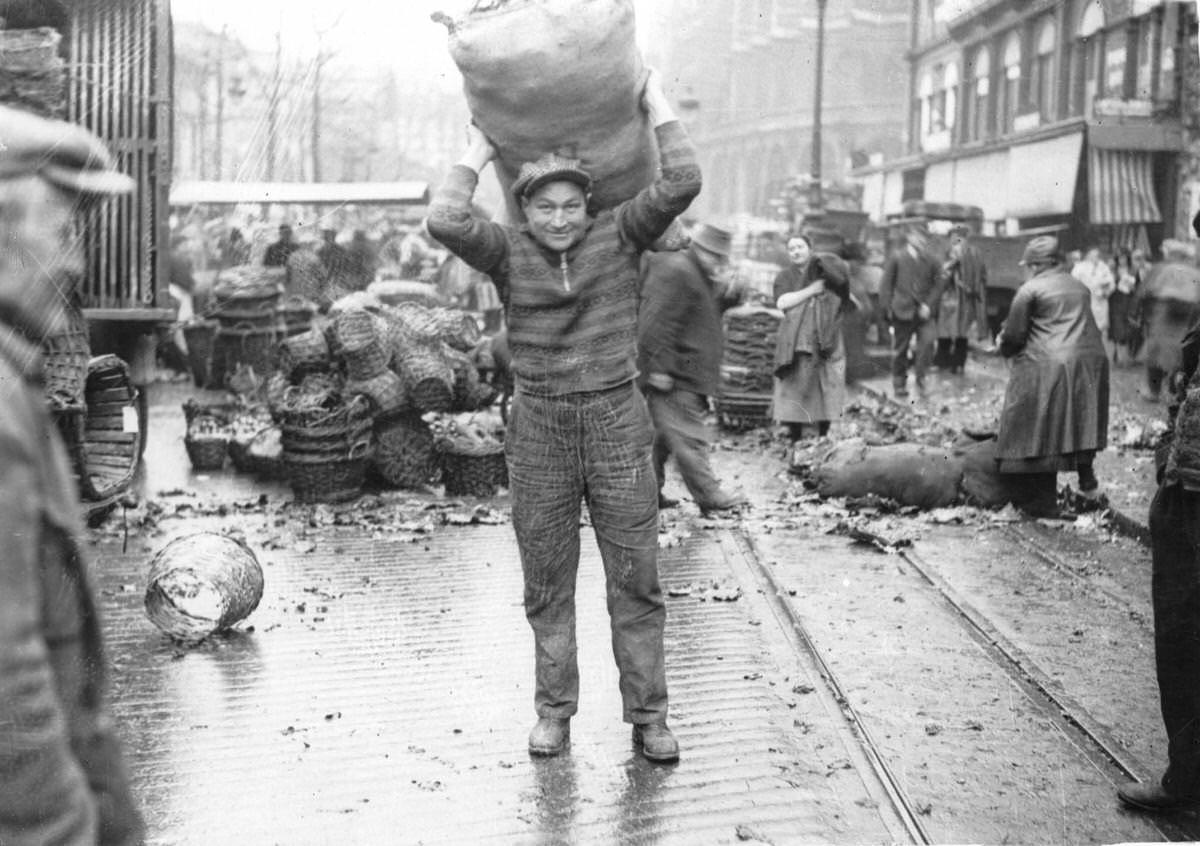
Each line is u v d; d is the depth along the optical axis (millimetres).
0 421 2127
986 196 29891
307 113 10391
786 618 6531
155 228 8820
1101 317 20375
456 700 5297
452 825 4129
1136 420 13375
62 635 2256
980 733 4945
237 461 10891
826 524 8828
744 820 4168
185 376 19062
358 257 17812
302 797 4340
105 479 7395
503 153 4445
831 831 4090
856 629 6340
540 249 4418
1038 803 4320
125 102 7930
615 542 4551
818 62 27453
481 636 6215
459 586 7191
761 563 7758
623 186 4477
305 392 9797
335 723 5027
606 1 4078
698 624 6438
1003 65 30094
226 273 17016
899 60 47781
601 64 4133
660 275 8727
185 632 5988
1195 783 4141
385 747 4781
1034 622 6426
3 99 3773
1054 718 5117
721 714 5141
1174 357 15406
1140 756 4684
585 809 4250
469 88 4277
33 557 2145
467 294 21656
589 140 4328
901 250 17125
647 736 4668
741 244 32344
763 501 9766
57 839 2117
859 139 50312
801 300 11805
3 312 2258
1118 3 24031
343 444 9438
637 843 4004
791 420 11984
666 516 9125
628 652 4629
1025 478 9125
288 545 8227
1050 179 25594
